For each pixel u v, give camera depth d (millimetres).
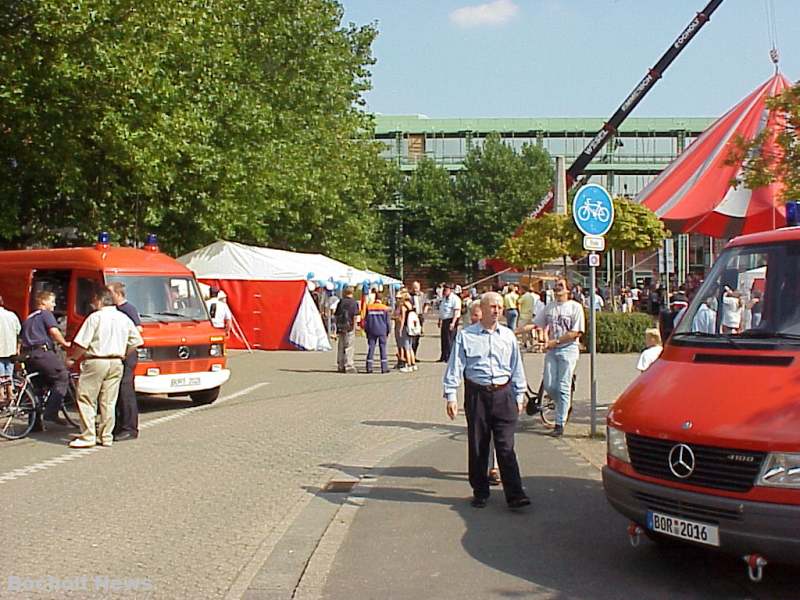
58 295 15703
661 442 5957
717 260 7586
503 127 85625
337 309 22359
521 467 10172
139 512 8281
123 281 15336
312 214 38969
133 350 12398
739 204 27188
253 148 25375
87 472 10117
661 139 84312
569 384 12320
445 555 6918
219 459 10898
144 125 18609
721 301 7062
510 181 74062
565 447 11438
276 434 12758
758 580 5691
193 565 6699
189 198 23516
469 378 8289
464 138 85875
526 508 8328
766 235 7441
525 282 41906
